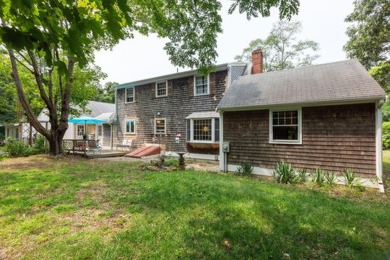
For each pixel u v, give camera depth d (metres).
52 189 4.95
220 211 3.72
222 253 2.52
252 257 2.49
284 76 8.88
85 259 2.37
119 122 16.73
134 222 3.27
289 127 7.42
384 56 14.53
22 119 19.42
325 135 6.68
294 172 6.75
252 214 3.63
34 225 3.14
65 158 10.78
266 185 5.84
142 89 15.30
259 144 7.95
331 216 3.64
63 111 11.43
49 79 10.84
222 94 11.65
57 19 1.62
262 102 7.53
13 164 8.70
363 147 6.10
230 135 8.60
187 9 5.17
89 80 14.09
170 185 5.32
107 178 6.08
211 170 8.80
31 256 2.42
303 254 2.58
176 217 3.46
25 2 1.41
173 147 13.49
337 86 6.70
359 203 4.57
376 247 2.76
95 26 1.66
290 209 3.90
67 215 3.52
